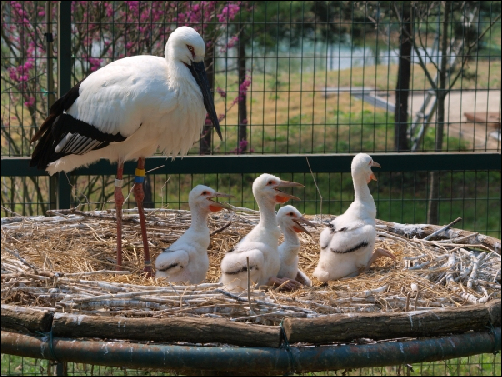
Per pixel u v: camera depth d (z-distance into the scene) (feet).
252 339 13.94
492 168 24.88
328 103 50.47
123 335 14.25
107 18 30.81
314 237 22.27
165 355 13.98
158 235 21.93
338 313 14.97
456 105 49.90
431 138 44.34
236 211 24.16
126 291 15.74
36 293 15.65
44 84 30.14
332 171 24.64
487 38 43.88
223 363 13.94
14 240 20.06
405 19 33.76
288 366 13.94
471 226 41.45
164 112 18.61
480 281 17.42
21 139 29.68
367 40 46.80
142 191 20.25
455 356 14.64
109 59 30.78
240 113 34.27
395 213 41.39
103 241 21.13
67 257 19.42
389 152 25.26
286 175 41.50
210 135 31.81
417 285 16.74
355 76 55.21
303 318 14.16
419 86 50.44
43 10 30.83
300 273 19.39
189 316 14.70
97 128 18.89
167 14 30.48
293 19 40.45
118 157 19.75
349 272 19.04
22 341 14.37
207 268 19.12
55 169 20.66
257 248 17.71
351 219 19.29
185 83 18.67
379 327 14.28
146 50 30.63
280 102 50.60
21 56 30.32
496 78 52.42
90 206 29.81
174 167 24.47
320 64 54.70
